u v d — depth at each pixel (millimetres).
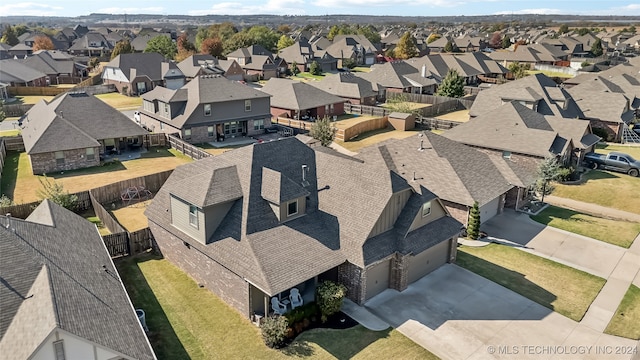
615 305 22438
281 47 153750
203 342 19062
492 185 32125
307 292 22234
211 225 22125
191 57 100812
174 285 23328
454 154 33219
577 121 44938
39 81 95125
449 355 18641
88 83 94438
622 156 43188
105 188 34250
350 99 73312
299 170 25203
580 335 20094
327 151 28156
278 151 25000
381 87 81312
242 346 18859
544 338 19844
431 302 22406
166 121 53688
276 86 68312
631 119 59625
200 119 52156
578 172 42781
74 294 15914
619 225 32000
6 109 65812
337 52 134875
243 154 24406
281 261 20297
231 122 54812
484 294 23188
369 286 22312
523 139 41562
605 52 155750
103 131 46438
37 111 52156
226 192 22172
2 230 17016
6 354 13531
